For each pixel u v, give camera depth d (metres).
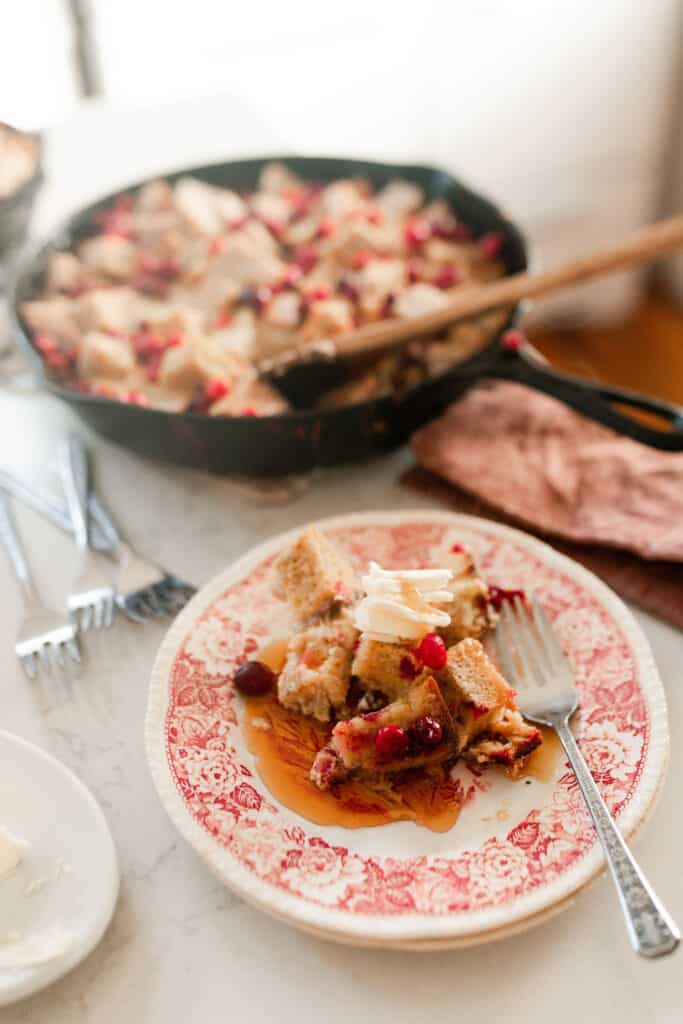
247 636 0.56
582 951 0.47
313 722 0.53
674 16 1.38
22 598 0.61
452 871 0.47
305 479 0.68
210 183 0.89
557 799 0.49
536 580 0.58
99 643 0.59
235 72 1.31
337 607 0.55
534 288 0.69
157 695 0.52
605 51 1.39
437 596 0.53
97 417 0.64
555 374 0.69
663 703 0.51
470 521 0.60
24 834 0.48
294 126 1.34
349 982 0.46
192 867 0.50
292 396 0.70
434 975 0.46
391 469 0.69
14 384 0.76
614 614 0.55
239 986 0.46
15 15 1.13
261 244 0.82
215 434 0.62
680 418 0.66
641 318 1.65
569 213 1.53
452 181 0.86
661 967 0.46
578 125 1.45
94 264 0.81
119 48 1.24
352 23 1.30
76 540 0.64
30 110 1.08
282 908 0.45
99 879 0.47
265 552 0.59
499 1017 0.45
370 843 0.48
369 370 0.71
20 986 0.44
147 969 0.47
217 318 0.77
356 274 0.79
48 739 0.54
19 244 0.81
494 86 1.38
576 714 0.52
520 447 0.66
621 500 0.62
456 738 0.50
